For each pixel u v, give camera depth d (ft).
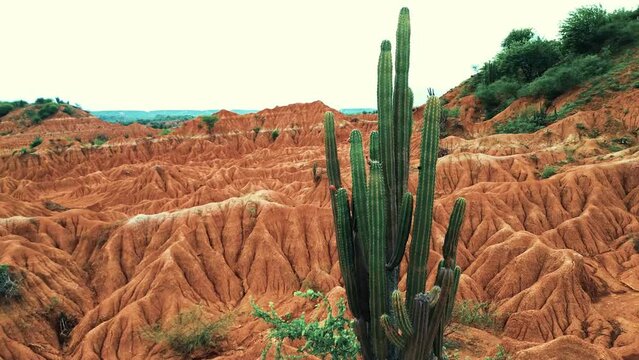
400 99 31.86
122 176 271.08
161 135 360.89
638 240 113.70
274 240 126.00
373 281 29.53
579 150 165.27
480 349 82.33
